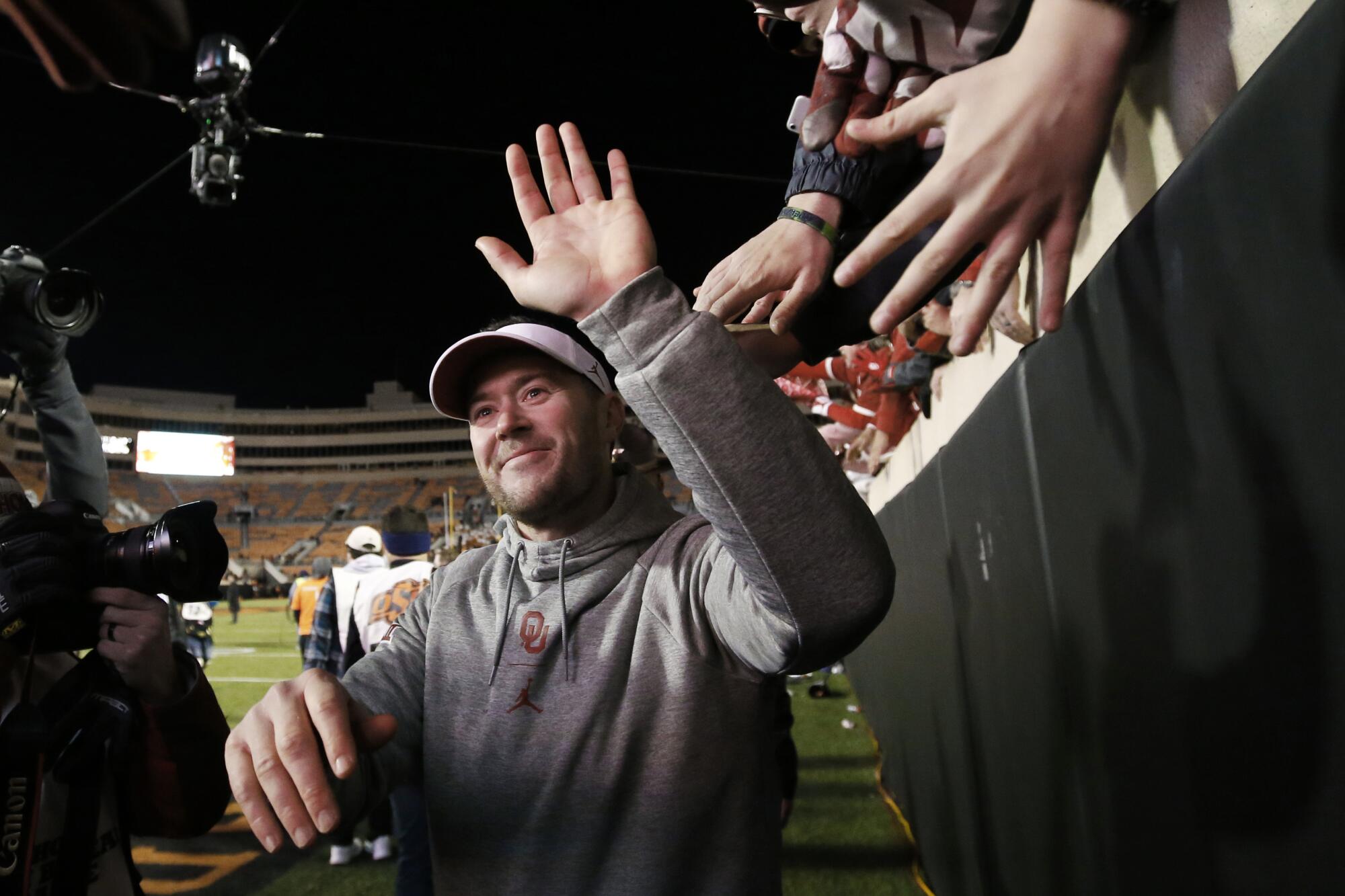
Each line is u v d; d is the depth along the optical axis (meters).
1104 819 1.12
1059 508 1.20
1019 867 1.69
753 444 0.94
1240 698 0.71
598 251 0.97
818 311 1.16
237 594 23.12
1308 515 0.58
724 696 1.28
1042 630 1.36
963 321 0.77
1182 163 0.73
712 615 1.27
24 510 1.36
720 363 0.93
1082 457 1.08
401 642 1.54
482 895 1.28
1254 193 0.60
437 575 1.64
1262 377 0.62
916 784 3.39
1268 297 0.60
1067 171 0.70
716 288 0.99
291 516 56.66
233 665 12.32
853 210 0.99
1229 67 0.70
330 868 3.68
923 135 0.95
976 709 2.05
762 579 1.01
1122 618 0.98
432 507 54.47
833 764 5.23
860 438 5.45
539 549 1.42
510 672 1.35
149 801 1.42
